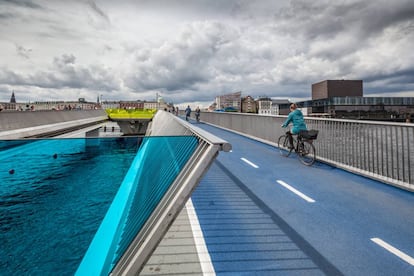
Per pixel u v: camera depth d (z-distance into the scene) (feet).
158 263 9.80
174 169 10.59
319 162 29.63
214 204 16.25
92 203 19.56
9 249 13.11
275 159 31.40
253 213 14.79
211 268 9.53
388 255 10.50
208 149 7.03
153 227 7.11
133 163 24.54
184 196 6.72
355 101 533.55
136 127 168.86
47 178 23.29
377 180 21.48
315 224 13.34
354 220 13.84
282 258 10.24
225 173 24.47
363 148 23.59
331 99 532.32
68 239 14.05
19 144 23.26
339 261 10.07
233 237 11.91
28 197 20.42
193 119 138.21
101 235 14.65
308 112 605.73
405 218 14.03
